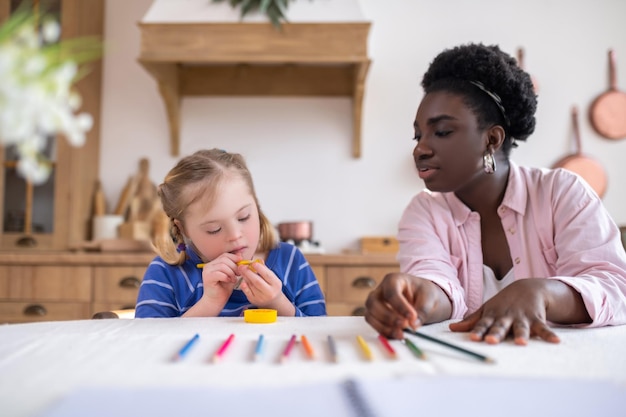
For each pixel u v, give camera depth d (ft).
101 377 1.46
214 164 3.51
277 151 8.00
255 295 3.18
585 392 1.29
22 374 1.49
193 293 3.68
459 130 3.01
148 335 2.15
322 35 6.70
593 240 2.92
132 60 8.11
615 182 7.85
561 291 2.35
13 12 7.09
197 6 6.79
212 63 7.80
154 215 7.68
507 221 3.37
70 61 1.18
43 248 7.16
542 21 7.99
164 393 1.28
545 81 7.96
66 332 2.24
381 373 1.50
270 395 1.25
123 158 8.05
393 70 8.02
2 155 7.23
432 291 2.45
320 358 1.71
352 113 7.98
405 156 7.97
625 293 2.62
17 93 0.99
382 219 7.93
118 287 6.49
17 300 6.54
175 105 7.72
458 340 2.05
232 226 3.36
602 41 7.96
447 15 8.04
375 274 6.45
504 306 2.20
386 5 8.07
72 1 7.20
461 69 3.09
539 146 7.93
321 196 7.95
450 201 3.54
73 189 7.25
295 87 7.95
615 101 7.86
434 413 1.13
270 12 6.62
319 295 3.93
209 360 1.68
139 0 8.14
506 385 1.34
